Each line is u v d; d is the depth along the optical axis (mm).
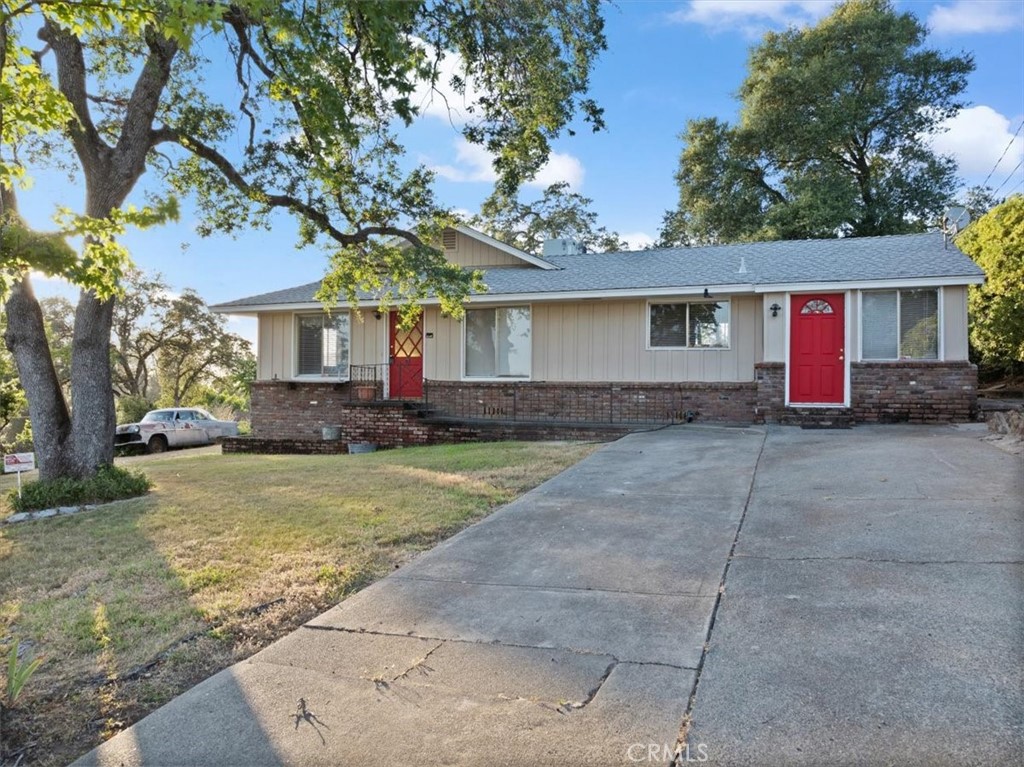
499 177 10742
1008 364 19656
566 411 14328
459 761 2457
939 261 12492
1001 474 6652
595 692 2904
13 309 8523
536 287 14242
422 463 9805
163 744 2684
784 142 28891
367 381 15820
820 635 3334
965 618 3410
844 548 4668
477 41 9562
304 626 3818
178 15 4172
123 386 36688
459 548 5234
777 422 12445
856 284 12062
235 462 12234
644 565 4598
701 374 13531
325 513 6609
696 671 3049
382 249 11789
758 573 4305
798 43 29766
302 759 2531
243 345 37938
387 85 7605
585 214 31906
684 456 8945
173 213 4934
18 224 4496
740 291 12672
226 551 5398
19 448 24219
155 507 7430
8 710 3014
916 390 11984
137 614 4082
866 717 2586
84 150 8711
